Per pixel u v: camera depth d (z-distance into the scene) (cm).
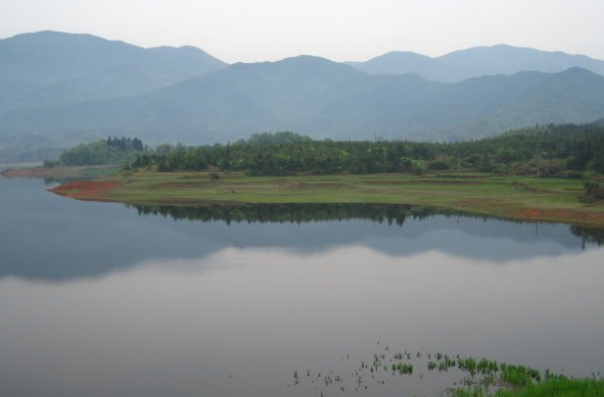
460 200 12025
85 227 9450
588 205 10481
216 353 4009
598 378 3506
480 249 7506
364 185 14662
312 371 3694
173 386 3522
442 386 3441
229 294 5428
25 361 3922
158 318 4738
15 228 9394
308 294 5409
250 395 3384
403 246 7731
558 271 6306
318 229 9112
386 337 4266
